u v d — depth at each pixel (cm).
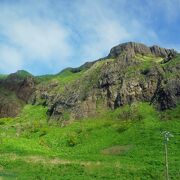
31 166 9350
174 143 10144
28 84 19412
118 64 15712
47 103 17012
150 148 10106
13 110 17725
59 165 9231
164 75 14200
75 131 12875
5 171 9081
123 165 8856
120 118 13288
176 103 12812
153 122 12025
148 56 17188
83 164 9119
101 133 12069
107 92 14862
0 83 19975
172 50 17738
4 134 13000
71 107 14875
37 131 13562
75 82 16500
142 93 14125
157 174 7994
